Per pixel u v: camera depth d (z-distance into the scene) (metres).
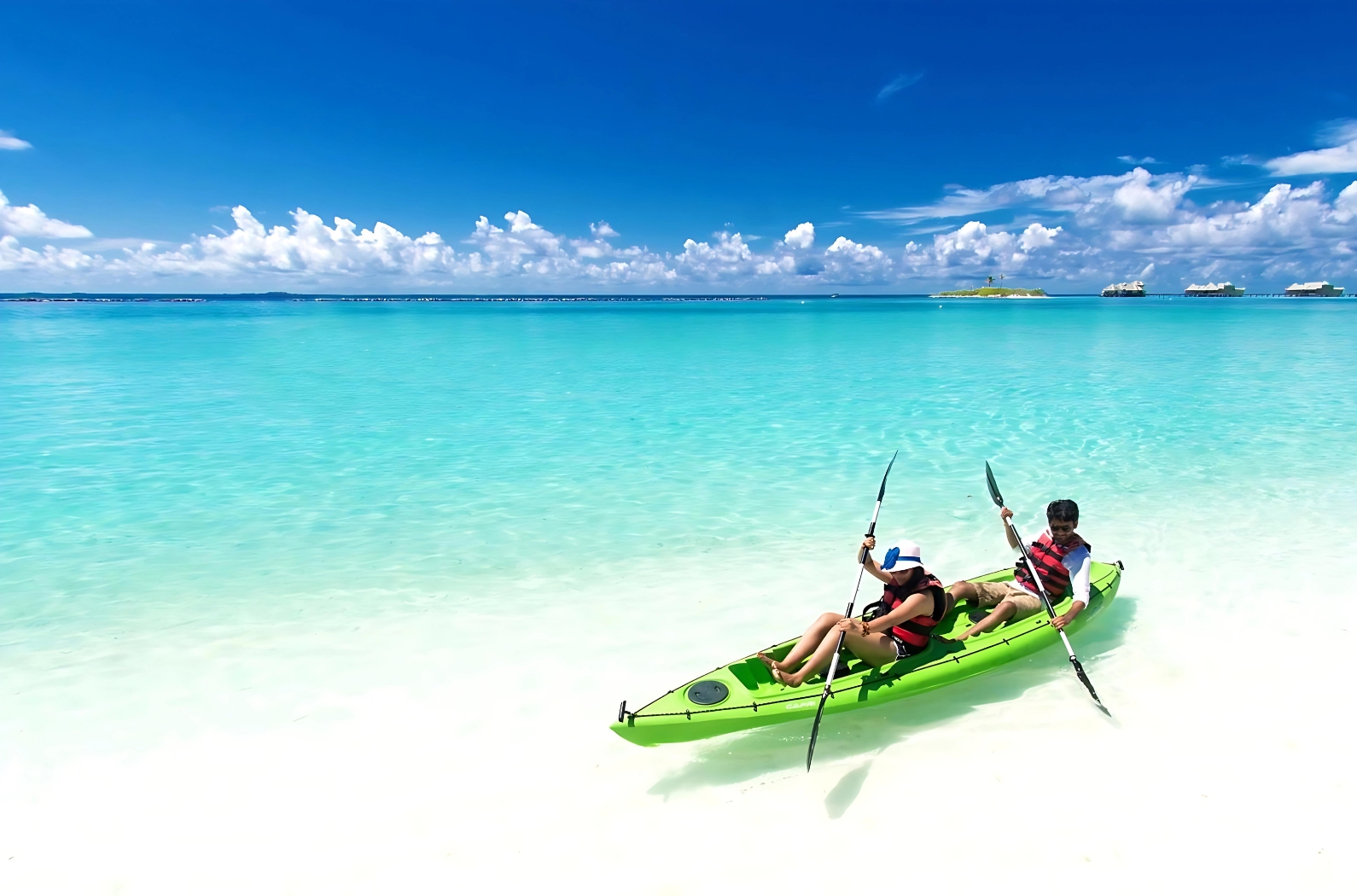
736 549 7.34
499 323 51.94
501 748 4.27
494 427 13.21
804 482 9.60
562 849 3.51
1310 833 3.46
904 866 3.35
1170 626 5.45
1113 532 7.54
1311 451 10.66
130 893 3.34
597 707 4.66
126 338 35.47
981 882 3.25
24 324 47.41
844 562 6.95
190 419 14.03
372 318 61.28
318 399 16.48
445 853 3.50
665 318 60.97
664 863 3.42
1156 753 4.05
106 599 6.26
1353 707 4.40
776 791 3.88
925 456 10.84
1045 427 12.61
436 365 23.39
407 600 6.22
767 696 4.24
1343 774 3.84
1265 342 28.64
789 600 6.15
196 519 8.30
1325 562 6.59
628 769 4.08
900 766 4.03
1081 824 3.56
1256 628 5.39
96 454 11.27
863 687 4.33
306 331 41.78
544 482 9.70
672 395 16.70
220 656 5.31
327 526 8.07
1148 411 13.84
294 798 3.89
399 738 4.36
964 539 7.49
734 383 18.59
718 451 11.34
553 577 6.68
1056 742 4.18
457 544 7.51
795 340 32.91
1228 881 3.21
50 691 4.88
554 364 23.45
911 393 16.45
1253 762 3.95
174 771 4.11
